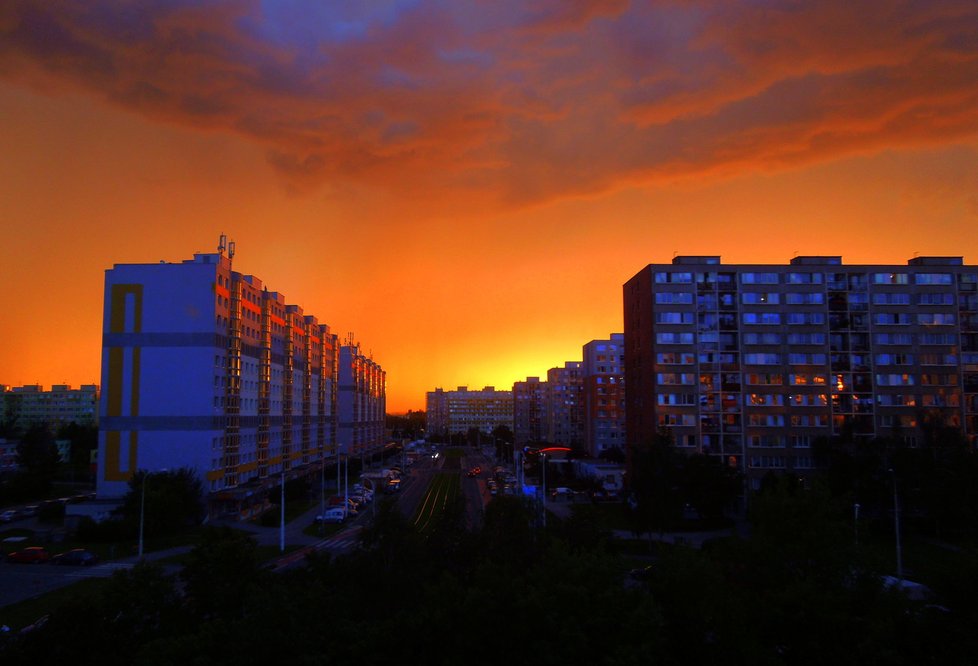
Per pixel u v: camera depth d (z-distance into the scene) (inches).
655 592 916.0
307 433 4736.7
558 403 7844.5
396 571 1019.3
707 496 2763.3
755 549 1029.8
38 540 2417.6
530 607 791.1
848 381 3294.8
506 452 6737.2
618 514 3189.0
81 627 808.9
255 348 3698.3
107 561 2085.4
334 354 5708.7
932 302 3358.8
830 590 938.1
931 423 2807.6
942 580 946.1
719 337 3324.3
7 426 6378.0
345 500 3144.7
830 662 846.5
